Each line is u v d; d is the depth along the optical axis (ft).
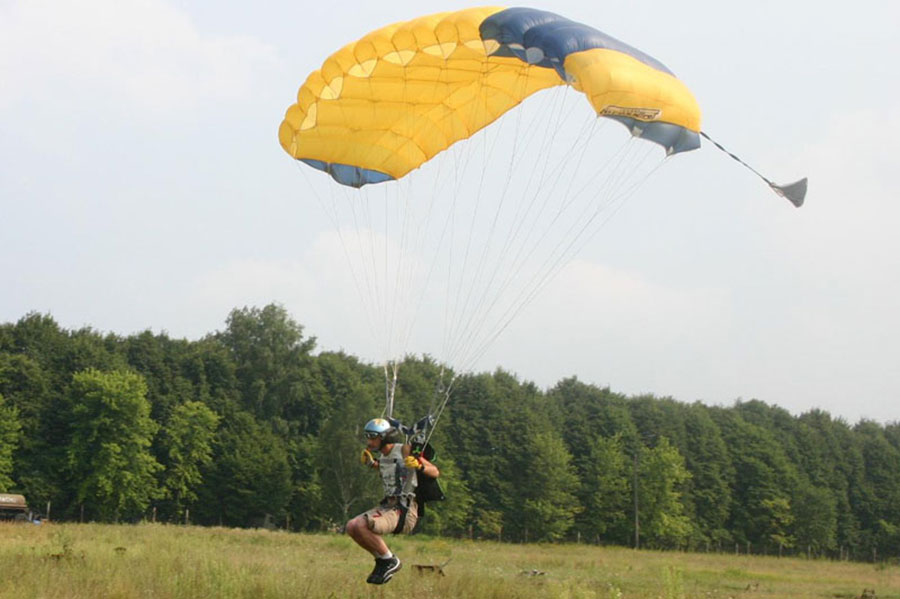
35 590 69.92
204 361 434.30
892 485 621.31
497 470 463.83
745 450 556.51
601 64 57.00
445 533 452.35
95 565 85.40
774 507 530.27
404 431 57.67
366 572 104.53
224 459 388.16
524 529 454.81
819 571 247.29
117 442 343.26
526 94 73.97
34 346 377.71
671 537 501.97
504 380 529.04
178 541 134.10
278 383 445.78
